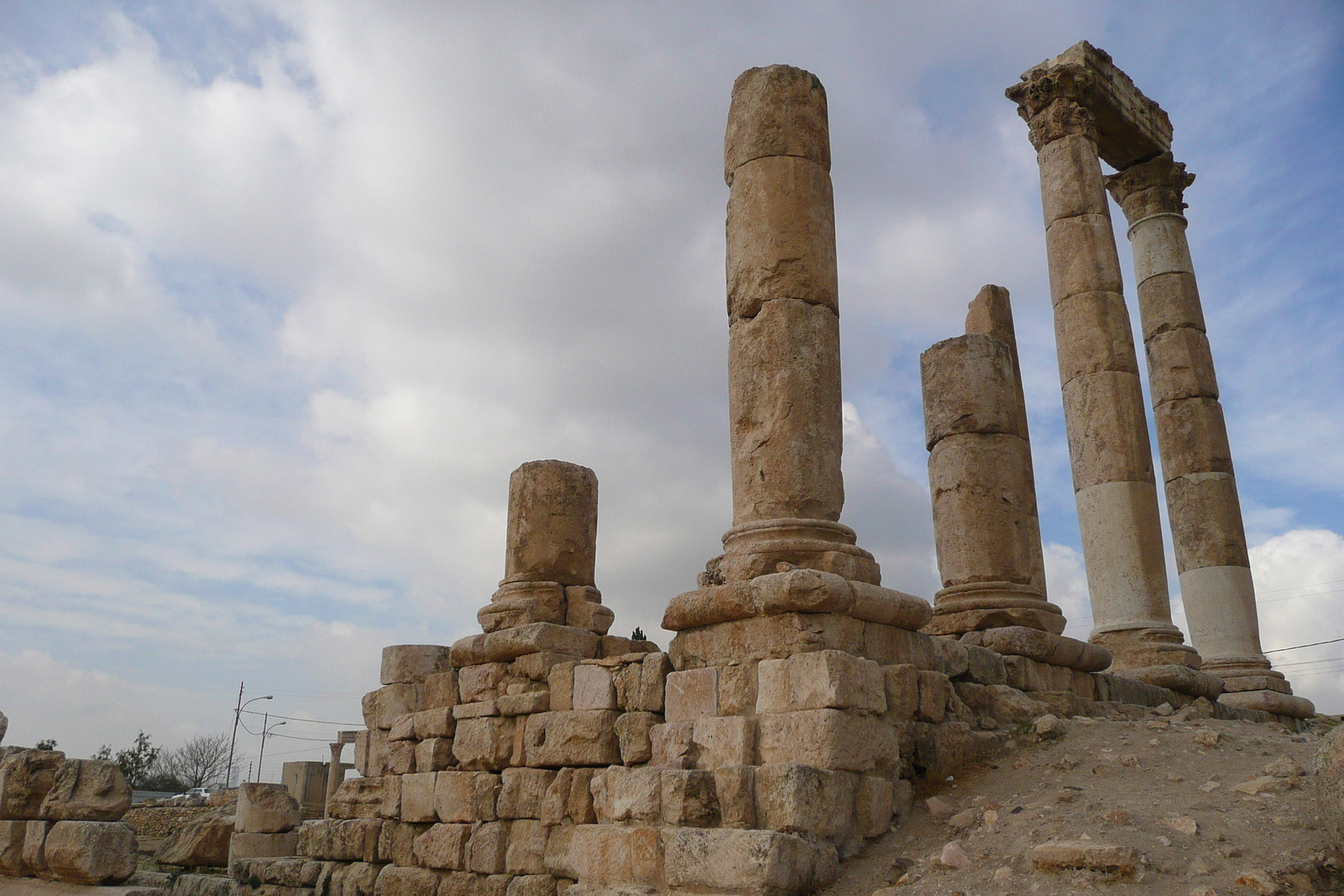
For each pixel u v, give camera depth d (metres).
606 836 8.19
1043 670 11.64
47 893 11.66
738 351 10.09
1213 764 8.71
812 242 10.12
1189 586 17.80
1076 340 16.20
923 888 6.88
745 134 10.55
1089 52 18.06
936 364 13.08
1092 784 8.46
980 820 8.05
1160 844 6.70
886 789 8.27
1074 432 16.03
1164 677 14.07
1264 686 16.39
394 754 13.17
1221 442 18.23
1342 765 6.09
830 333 10.00
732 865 7.10
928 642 9.73
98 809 12.38
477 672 12.46
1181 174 19.92
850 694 8.09
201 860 17.53
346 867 13.17
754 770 7.80
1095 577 15.38
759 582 8.73
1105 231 16.69
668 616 9.36
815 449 9.59
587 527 13.36
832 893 7.28
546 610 12.70
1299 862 6.08
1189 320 18.91
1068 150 17.14
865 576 9.35
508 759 11.68
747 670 8.64
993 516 12.34
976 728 10.02
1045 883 6.46
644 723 9.65
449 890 11.45
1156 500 15.50
